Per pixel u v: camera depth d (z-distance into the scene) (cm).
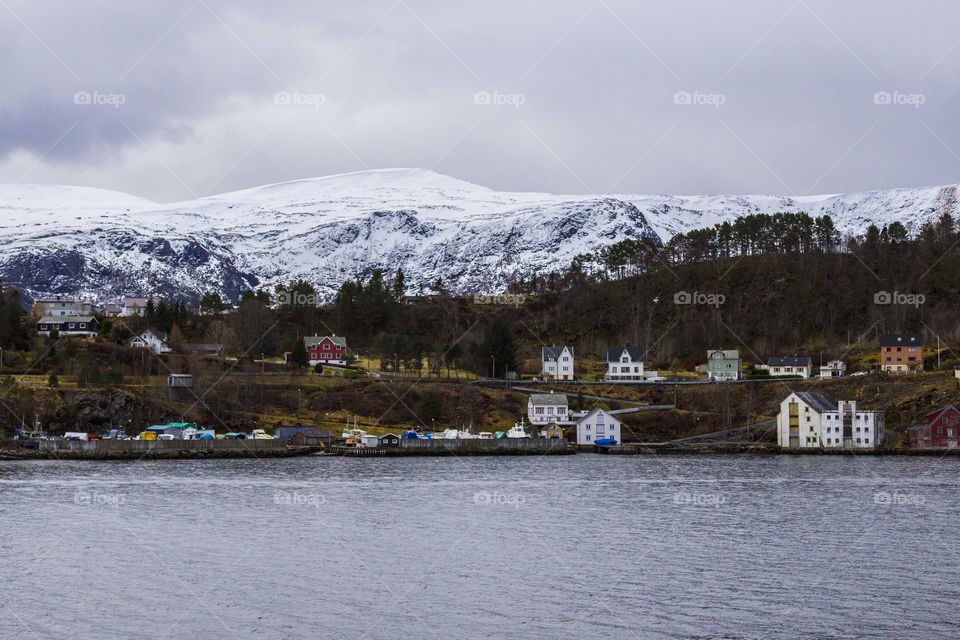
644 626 8538
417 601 9262
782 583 9906
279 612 8925
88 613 8856
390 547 11525
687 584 9869
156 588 9662
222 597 9375
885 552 11281
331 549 11406
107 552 11119
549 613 8906
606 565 10644
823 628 8494
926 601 9281
